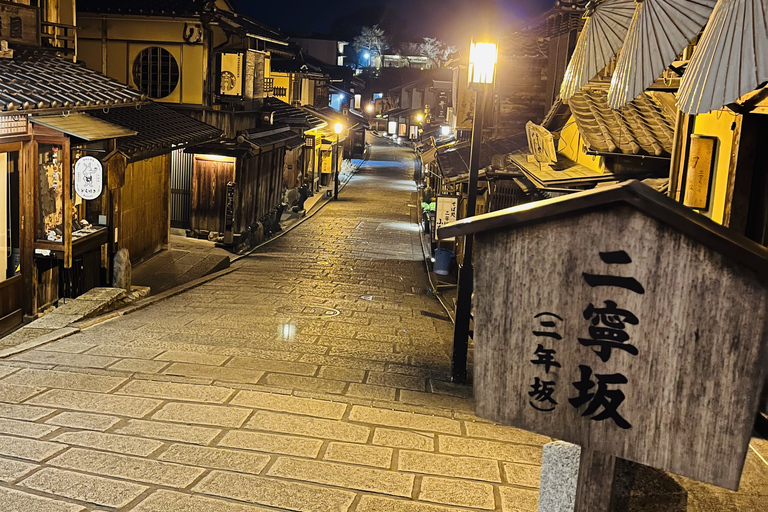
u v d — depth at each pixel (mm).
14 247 11477
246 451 6523
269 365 9664
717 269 2295
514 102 23953
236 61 25969
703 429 2373
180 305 14625
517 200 17562
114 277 14570
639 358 2459
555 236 2561
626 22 3340
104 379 8391
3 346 9859
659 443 2453
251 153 25094
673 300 2375
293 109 39625
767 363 2254
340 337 12273
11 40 12422
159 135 17516
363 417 7719
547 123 15703
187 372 8922
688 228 2273
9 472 5797
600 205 2443
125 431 6816
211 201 24781
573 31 20828
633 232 2424
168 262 19984
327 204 39312
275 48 36094
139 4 24891
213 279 18828
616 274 2465
